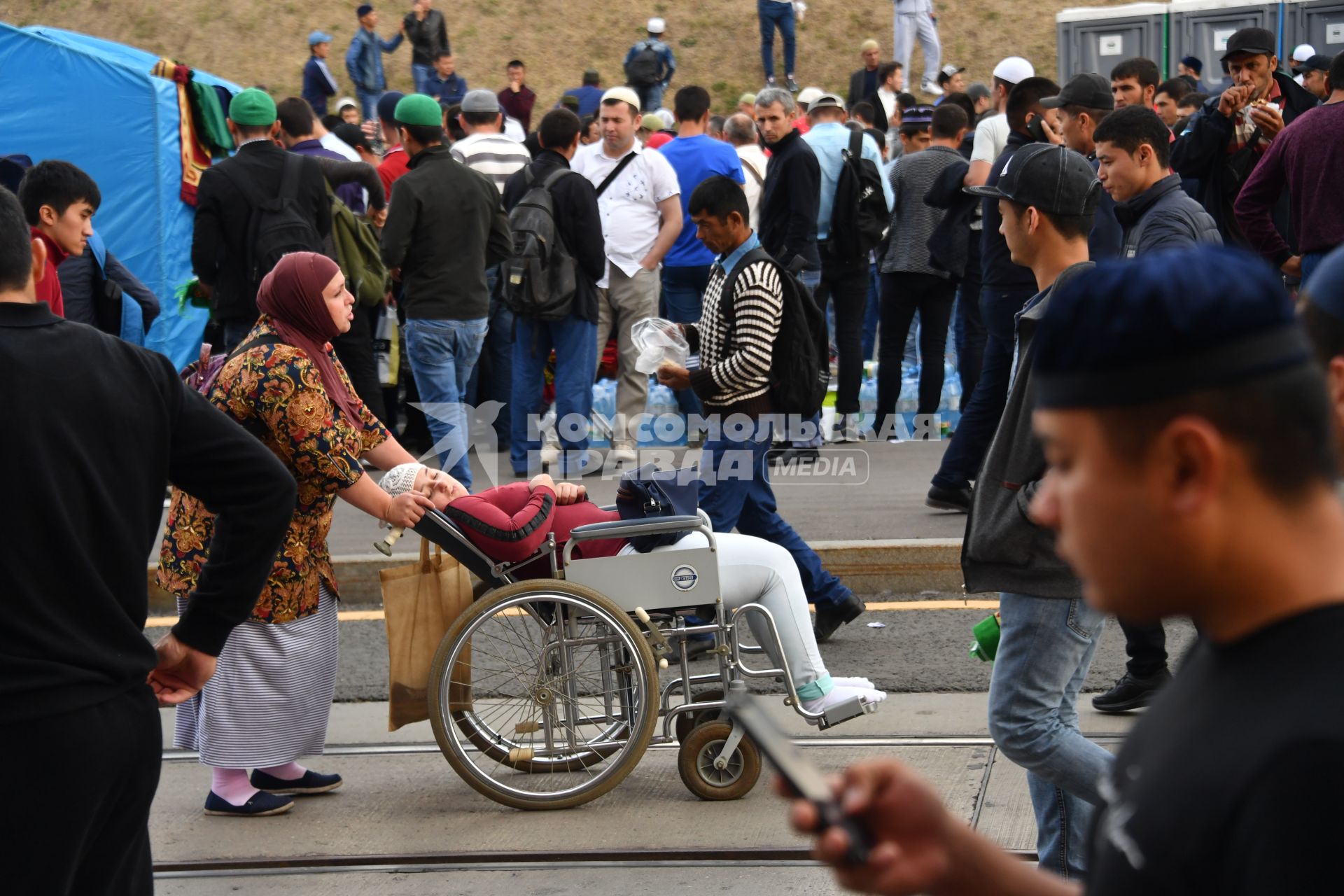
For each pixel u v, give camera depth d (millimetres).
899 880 1252
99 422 2301
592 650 4645
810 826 1240
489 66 22953
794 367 5484
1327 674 1057
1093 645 3293
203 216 7402
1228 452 1093
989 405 7102
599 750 4570
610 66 22891
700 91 8969
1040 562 3205
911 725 5020
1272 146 6156
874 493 7859
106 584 2303
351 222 8266
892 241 8648
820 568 5773
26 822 2184
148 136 9484
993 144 8141
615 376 9930
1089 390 1134
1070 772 3248
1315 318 1745
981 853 1324
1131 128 4680
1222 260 1121
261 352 4219
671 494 4555
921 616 6320
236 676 4398
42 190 5527
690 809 4445
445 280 7801
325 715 4527
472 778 4484
